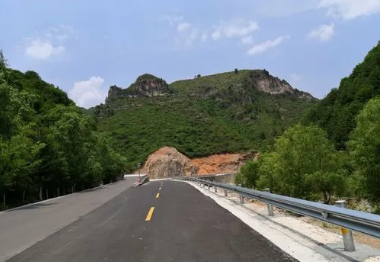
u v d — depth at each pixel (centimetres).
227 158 11250
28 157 2956
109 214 1480
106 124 13200
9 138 2625
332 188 3038
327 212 679
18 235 1080
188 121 13100
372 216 523
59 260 720
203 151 11456
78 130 4319
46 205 2223
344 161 3105
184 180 5941
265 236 841
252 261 632
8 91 2412
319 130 3272
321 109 7725
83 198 2655
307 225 949
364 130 2500
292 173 3150
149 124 12781
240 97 17112
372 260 582
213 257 676
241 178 6462
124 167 9481
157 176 10325
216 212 1362
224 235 888
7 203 3006
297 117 15988
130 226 1120
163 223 1147
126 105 15788
